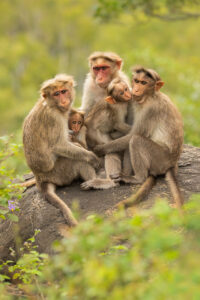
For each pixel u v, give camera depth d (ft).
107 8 79.66
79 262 23.52
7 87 191.11
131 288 20.80
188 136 65.87
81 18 222.89
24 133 38.83
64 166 38.68
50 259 30.32
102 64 41.39
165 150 37.32
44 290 28.55
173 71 90.74
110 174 38.17
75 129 39.96
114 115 39.63
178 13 81.66
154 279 22.39
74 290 23.03
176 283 19.31
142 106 37.76
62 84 37.29
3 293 29.04
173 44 199.93
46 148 37.96
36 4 235.40
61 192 38.73
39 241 35.12
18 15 240.73
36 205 37.60
